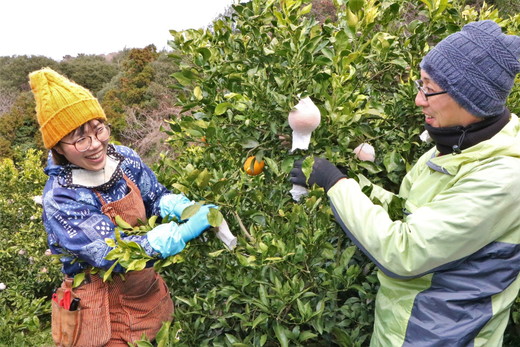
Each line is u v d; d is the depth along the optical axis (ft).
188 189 5.20
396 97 6.13
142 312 5.92
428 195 4.61
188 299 6.15
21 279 17.17
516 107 6.54
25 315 14.70
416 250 4.09
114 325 5.81
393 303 4.60
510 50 4.09
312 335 4.98
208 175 4.95
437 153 4.94
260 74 6.01
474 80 4.09
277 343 5.82
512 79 4.17
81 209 5.27
